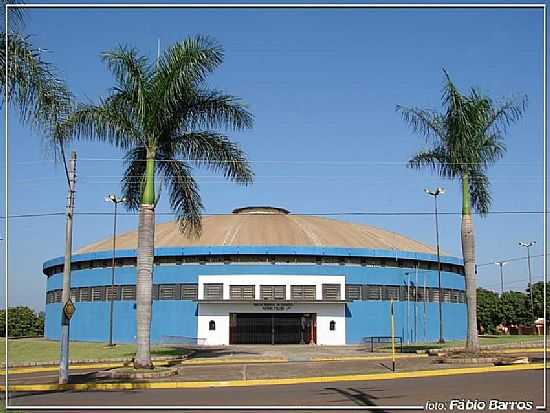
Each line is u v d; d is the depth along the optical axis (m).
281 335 55.41
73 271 61.56
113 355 37.53
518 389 18.97
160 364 30.81
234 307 55.28
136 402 17.69
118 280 57.69
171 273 56.53
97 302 58.97
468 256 29.17
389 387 20.33
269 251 55.41
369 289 56.97
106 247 63.69
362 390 19.64
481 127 28.83
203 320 55.22
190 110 26.03
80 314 60.03
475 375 23.86
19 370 30.14
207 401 17.70
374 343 53.06
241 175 26.34
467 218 29.34
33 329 93.50
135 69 24.67
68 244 23.52
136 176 27.06
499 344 42.78
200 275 55.88
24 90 15.22
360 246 59.56
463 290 65.25
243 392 19.92
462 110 28.61
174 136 26.16
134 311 56.41
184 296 55.97
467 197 29.47
